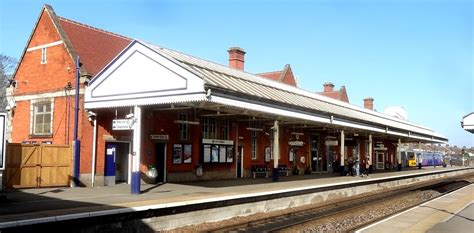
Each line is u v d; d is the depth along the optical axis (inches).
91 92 738.2
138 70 680.4
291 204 728.3
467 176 1959.9
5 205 488.1
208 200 549.0
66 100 787.4
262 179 1011.9
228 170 1037.8
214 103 662.5
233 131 1057.5
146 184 809.5
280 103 800.9
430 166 2817.4
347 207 739.4
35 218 384.8
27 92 855.1
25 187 684.7
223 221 566.3
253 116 960.9
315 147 1465.3
